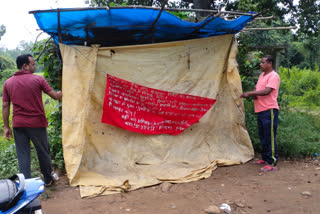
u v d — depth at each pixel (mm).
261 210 3221
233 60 5180
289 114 7258
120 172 4371
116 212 3227
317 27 12562
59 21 3988
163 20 4324
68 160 4043
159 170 4457
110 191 3836
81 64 4191
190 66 4988
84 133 4117
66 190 3891
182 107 4887
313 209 3197
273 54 11406
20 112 3592
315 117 8180
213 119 5207
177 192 3805
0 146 6570
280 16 12609
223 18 4812
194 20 5840
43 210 3311
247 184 4023
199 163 4820
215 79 5164
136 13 3988
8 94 3631
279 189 3793
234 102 5238
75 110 4109
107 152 4539
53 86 4988
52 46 4836
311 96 11586
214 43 5109
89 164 4383
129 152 4617
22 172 3686
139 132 4645
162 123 4809
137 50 4637
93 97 4422
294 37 13680
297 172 4484
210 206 3240
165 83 4840
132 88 4535
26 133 3672
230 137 5297
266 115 4547
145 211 3232
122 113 4492
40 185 2426
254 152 5672
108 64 4477
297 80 14211
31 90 3586
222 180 4227
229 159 5055
